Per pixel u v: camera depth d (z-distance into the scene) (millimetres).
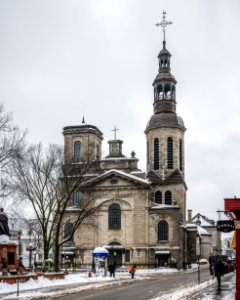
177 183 84938
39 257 89312
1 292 32812
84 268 76062
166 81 89938
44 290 34844
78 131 85375
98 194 79562
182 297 27125
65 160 55938
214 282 39500
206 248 111500
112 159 84938
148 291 32688
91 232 78312
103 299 27266
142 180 78250
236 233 23031
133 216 77938
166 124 86875
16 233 54594
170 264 75812
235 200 22469
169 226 76875
